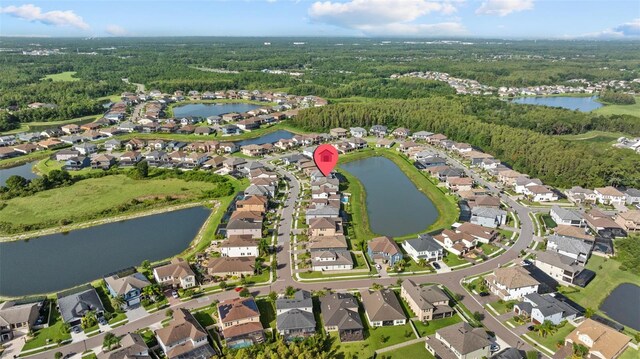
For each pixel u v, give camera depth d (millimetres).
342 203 178250
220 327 100062
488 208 161125
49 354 93125
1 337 97438
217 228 151750
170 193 186500
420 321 104312
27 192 183125
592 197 182375
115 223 160375
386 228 158750
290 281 120750
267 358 88125
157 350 93188
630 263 130750
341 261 126625
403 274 124875
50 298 113500
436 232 149750
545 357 92375
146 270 124375
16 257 136625
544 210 172000
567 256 128750
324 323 100750
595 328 95625
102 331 99875
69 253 139250
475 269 127938
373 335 98875
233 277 121750
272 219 161000
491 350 93625
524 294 113938
